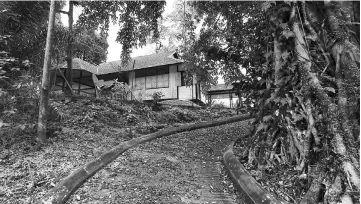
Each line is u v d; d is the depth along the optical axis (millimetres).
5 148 4836
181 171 5078
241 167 4473
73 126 7109
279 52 4250
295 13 3961
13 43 6914
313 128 3328
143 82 19281
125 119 9422
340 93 3082
